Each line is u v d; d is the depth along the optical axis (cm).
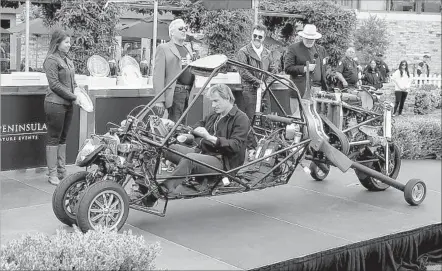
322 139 595
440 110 1542
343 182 724
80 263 326
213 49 1107
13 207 553
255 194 652
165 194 491
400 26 2173
